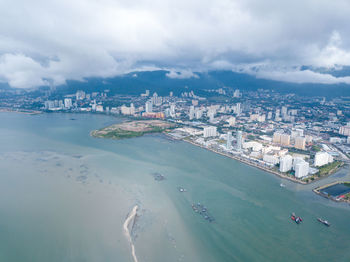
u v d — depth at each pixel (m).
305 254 172.12
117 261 163.25
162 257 167.75
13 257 165.25
